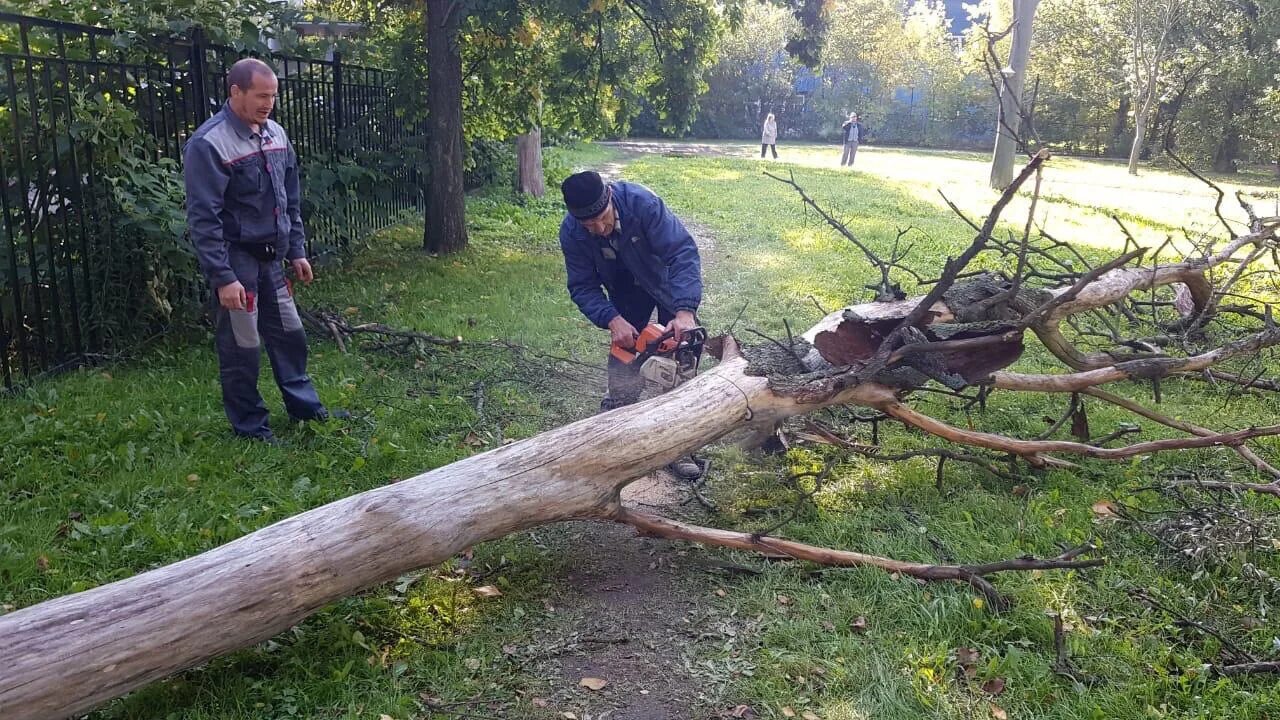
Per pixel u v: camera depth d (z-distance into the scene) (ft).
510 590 10.30
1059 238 37.42
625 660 9.16
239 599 7.67
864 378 11.72
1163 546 11.20
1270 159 91.76
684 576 10.78
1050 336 14.17
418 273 27.40
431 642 9.27
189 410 14.75
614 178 58.54
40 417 13.87
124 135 17.83
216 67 21.29
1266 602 10.07
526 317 22.47
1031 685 8.68
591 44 31.76
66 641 6.86
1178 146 99.14
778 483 13.37
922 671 8.79
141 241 17.88
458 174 30.89
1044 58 108.17
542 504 9.66
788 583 10.53
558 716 8.29
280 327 14.05
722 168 71.56
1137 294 24.85
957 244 34.63
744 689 8.71
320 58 28.17
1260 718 8.28
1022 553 11.18
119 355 17.43
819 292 25.31
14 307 16.97
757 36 129.80
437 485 9.16
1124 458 14.06
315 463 13.12
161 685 8.24
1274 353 19.81
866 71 131.03
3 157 17.16
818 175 68.33
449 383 17.24
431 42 29.48
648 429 10.46
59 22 16.24
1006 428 15.57
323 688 8.38
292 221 14.30
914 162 91.15
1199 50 86.43
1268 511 12.14
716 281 26.96
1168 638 9.54
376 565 8.53
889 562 10.61
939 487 12.92
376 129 32.12
